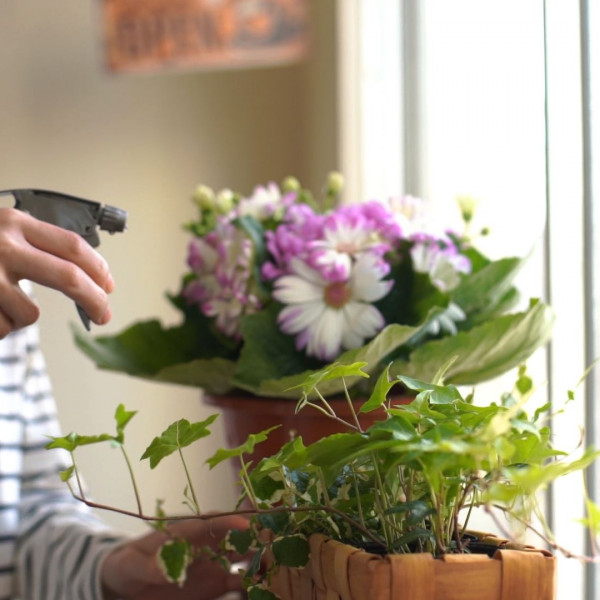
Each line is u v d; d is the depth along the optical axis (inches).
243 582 19.0
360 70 50.8
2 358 45.9
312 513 18.3
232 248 30.1
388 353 27.5
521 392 22.4
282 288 28.0
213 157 69.4
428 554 15.3
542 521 18.1
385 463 15.6
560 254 30.5
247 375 28.5
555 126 30.1
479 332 26.4
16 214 24.6
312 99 65.2
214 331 32.8
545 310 27.0
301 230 29.3
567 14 29.7
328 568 16.5
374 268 27.4
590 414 29.5
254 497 18.8
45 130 65.9
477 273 29.8
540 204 34.4
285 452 17.1
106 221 25.8
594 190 29.3
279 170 68.3
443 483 16.2
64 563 40.4
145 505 65.5
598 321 29.3
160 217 68.4
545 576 15.6
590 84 29.3
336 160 60.6
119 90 67.7
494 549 17.1
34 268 24.1
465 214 33.1
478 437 14.5
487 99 40.3
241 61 63.3
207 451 65.4
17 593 43.7
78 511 44.9
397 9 48.6
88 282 24.4
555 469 15.1
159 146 68.6
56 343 64.8
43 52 66.0
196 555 25.5
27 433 47.3
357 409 27.0
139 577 35.7
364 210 29.5
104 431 65.7
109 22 66.0
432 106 46.3
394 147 49.3
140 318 67.3
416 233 28.5
